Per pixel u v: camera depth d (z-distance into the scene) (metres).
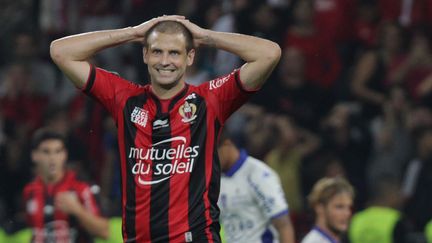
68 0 43.06
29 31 43.00
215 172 16.77
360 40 39.88
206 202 16.58
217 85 16.97
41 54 42.06
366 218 29.36
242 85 16.83
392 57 38.69
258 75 16.81
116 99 17.05
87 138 38.72
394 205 31.42
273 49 16.81
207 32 16.83
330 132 36.12
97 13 42.75
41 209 27.05
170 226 16.42
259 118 36.06
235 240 24.17
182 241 16.41
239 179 23.77
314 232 23.52
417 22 39.97
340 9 39.47
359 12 40.19
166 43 16.48
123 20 41.81
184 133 16.69
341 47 39.88
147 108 16.86
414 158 36.38
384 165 36.16
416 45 38.81
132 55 40.75
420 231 34.31
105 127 38.66
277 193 23.62
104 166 38.03
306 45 38.94
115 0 42.72
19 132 39.78
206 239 16.48
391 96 37.44
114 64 41.09
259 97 37.75
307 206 34.59
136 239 16.62
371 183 35.84
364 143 36.28
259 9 39.25
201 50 37.97
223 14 39.97
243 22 39.31
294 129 36.41
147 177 16.59
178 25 16.64
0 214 37.59
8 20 44.94
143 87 17.14
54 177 27.08
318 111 38.03
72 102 39.84
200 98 16.86
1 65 44.38
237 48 16.83
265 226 23.94
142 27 16.89
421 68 38.47
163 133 16.69
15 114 40.56
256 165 23.77
